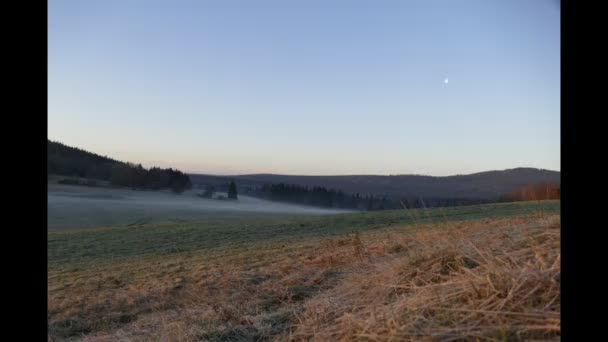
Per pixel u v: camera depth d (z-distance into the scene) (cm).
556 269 324
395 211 5150
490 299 313
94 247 3906
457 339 290
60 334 988
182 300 1066
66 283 1988
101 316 1107
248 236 3725
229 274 1309
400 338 309
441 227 608
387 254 708
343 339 360
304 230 3847
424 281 438
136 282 1714
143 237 4425
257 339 487
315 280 816
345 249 1280
